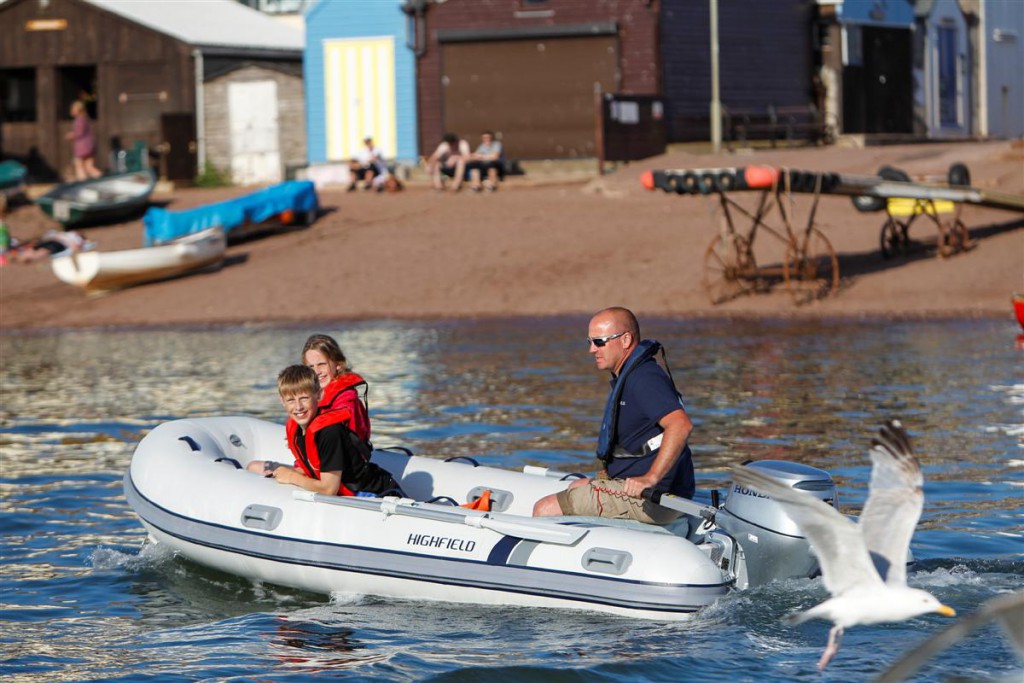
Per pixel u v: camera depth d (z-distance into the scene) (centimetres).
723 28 8581
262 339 5341
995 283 5738
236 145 9169
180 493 2227
